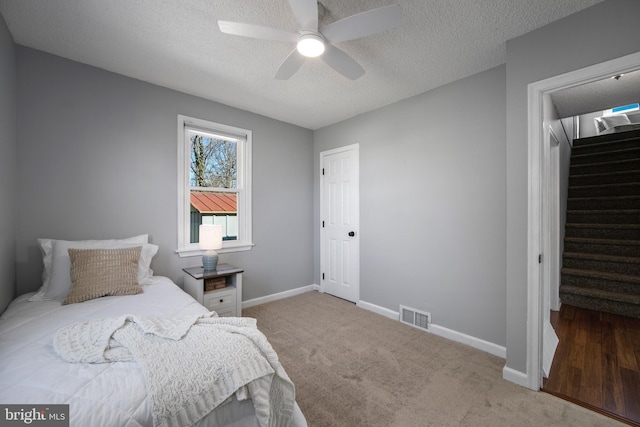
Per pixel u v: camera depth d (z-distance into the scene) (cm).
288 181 367
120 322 124
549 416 154
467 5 156
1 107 166
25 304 166
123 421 82
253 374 107
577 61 161
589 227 363
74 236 216
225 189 307
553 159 300
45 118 204
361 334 255
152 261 253
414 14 163
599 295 305
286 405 118
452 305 248
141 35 186
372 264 318
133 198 243
